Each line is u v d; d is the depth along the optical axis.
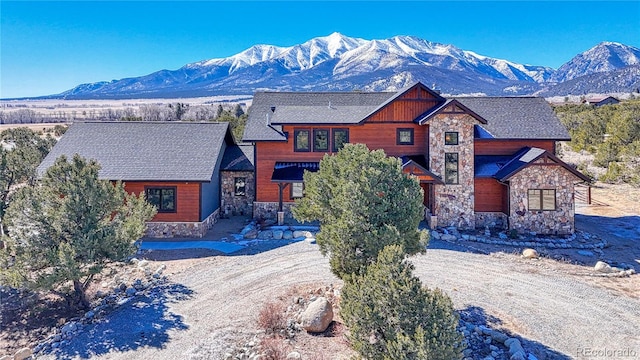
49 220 14.91
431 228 26.08
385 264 10.25
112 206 16.80
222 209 31.17
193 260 21.12
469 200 26.55
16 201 14.91
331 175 15.45
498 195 27.19
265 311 13.98
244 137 29.03
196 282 18.06
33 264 14.74
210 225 27.95
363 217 13.48
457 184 26.59
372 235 13.09
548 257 21.38
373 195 13.49
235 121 54.78
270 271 19.27
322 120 28.66
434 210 26.25
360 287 10.41
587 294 16.70
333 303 15.39
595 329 13.85
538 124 29.23
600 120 55.38
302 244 23.55
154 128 30.25
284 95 34.94
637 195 35.78
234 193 31.22
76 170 15.74
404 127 28.78
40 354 12.70
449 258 21.09
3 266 14.52
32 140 32.88
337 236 13.57
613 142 45.25
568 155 53.16
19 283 13.88
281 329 13.47
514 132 28.50
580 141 55.50
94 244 15.02
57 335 13.66
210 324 14.15
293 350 12.23
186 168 26.12
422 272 19.08
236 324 14.03
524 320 14.42
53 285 14.95
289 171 28.00
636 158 40.59
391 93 34.81
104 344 13.02
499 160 28.17
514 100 32.28
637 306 15.63
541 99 32.22
